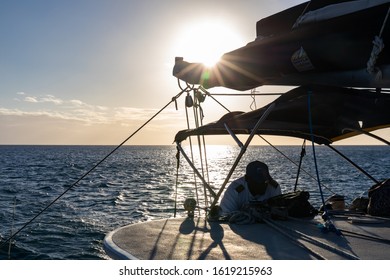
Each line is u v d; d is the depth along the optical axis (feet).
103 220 77.77
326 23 18.95
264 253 15.38
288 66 21.36
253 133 21.53
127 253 15.33
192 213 23.15
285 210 21.81
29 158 398.01
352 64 18.83
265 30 25.11
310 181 144.97
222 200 23.44
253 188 23.17
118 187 137.39
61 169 234.17
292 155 474.49
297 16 23.57
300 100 21.22
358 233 18.11
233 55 23.71
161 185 143.74
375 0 18.03
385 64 17.60
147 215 83.35
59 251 56.75
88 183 152.25
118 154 608.19
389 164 271.49
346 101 21.63
